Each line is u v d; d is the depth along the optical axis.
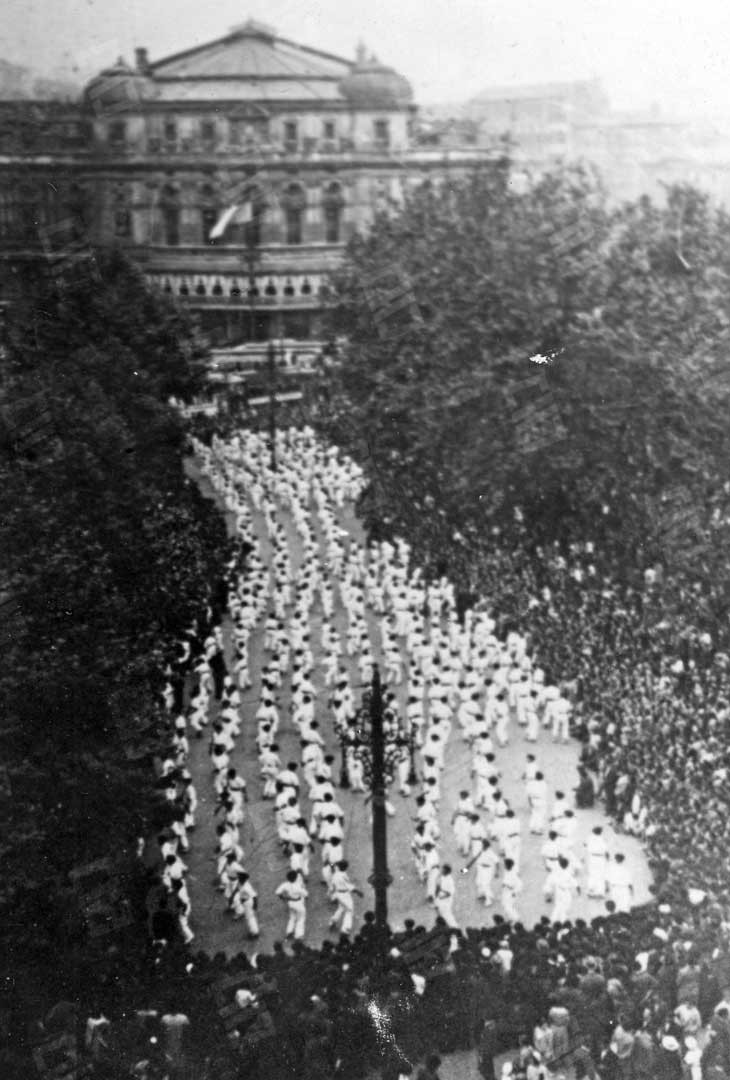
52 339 62.16
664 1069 27.78
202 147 96.94
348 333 79.75
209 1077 28.11
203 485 84.88
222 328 102.38
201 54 96.19
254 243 100.69
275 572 65.12
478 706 47.03
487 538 64.19
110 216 95.12
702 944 30.55
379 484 73.56
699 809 37.03
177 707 49.34
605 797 41.88
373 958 30.67
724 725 41.38
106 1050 28.70
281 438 88.94
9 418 46.69
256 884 38.66
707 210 64.44
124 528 47.06
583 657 49.34
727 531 55.38
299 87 96.50
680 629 49.50
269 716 46.50
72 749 33.94
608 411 61.28
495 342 66.38
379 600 60.78
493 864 36.97
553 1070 28.02
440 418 68.00
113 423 48.81
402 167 94.50
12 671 33.31
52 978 30.89
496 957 30.33
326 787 39.88
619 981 29.20
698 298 60.72
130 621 44.12
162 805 36.91
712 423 58.66
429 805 38.81
